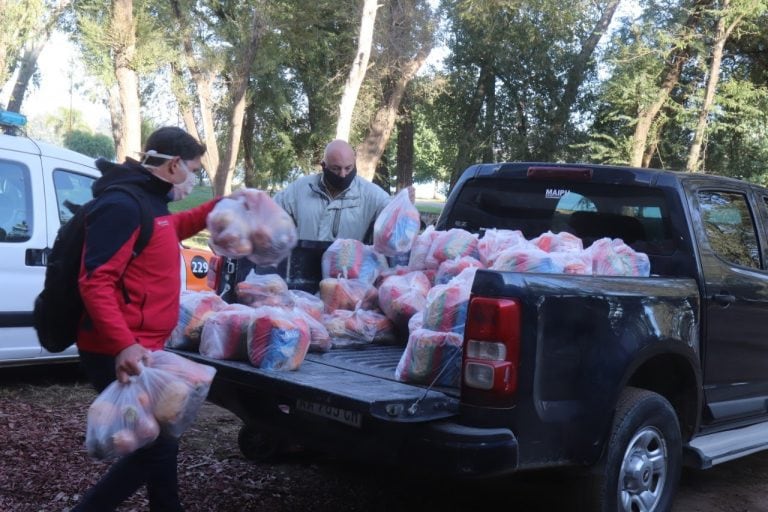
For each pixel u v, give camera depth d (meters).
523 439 3.36
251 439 5.02
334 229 5.51
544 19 26.22
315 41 23.00
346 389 3.35
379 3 20.59
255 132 27.75
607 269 4.23
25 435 5.11
